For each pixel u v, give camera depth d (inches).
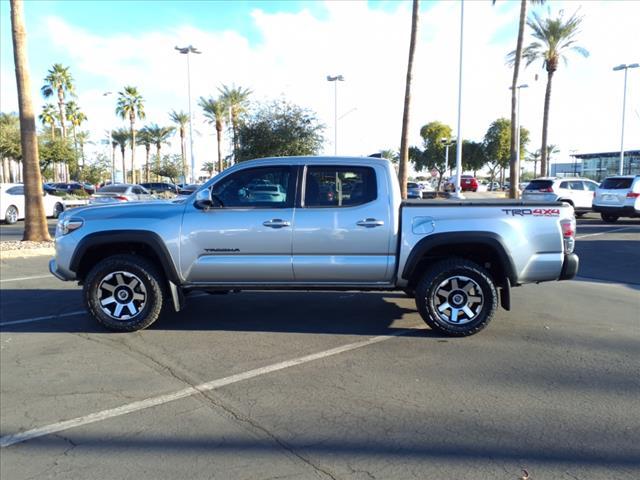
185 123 2335.1
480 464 123.5
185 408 155.0
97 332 232.4
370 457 127.2
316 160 228.8
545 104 1304.1
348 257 222.8
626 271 396.8
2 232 737.6
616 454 127.5
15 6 518.9
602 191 797.9
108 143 2343.8
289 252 223.5
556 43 1246.9
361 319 253.0
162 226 224.2
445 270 217.2
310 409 153.7
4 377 179.5
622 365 187.8
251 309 274.1
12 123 1689.2
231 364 191.5
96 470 122.6
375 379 176.1
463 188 2149.4
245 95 1631.4
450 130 2591.0
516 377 176.9
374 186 223.9
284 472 121.0
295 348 209.5
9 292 320.8
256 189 229.0
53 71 2011.6
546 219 216.8
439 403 157.0
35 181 560.7
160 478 119.0
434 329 221.8
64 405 157.5
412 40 768.9
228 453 129.6
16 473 121.8
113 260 227.6
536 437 136.0
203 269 227.1
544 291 324.2
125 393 165.9
